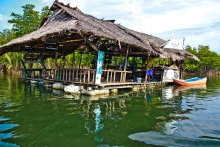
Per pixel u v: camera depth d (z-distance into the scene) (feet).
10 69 103.60
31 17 90.89
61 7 44.50
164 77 59.93
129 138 17.22
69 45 52.37
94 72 36.63
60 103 29.48
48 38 35.55
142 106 29.63
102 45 52.39
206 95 42.22
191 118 23.62
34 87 45.19
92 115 23.85
